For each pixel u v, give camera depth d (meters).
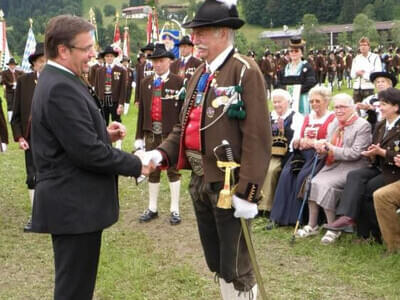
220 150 2.87
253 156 2.82
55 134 2.60
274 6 68.12
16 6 75.19
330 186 4.93
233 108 2.83
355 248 4.62
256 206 2.87
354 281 4.06
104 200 2.75
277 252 4.68
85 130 2.58
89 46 2.70
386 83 5.68
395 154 4.48
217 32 2.88
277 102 5.66
